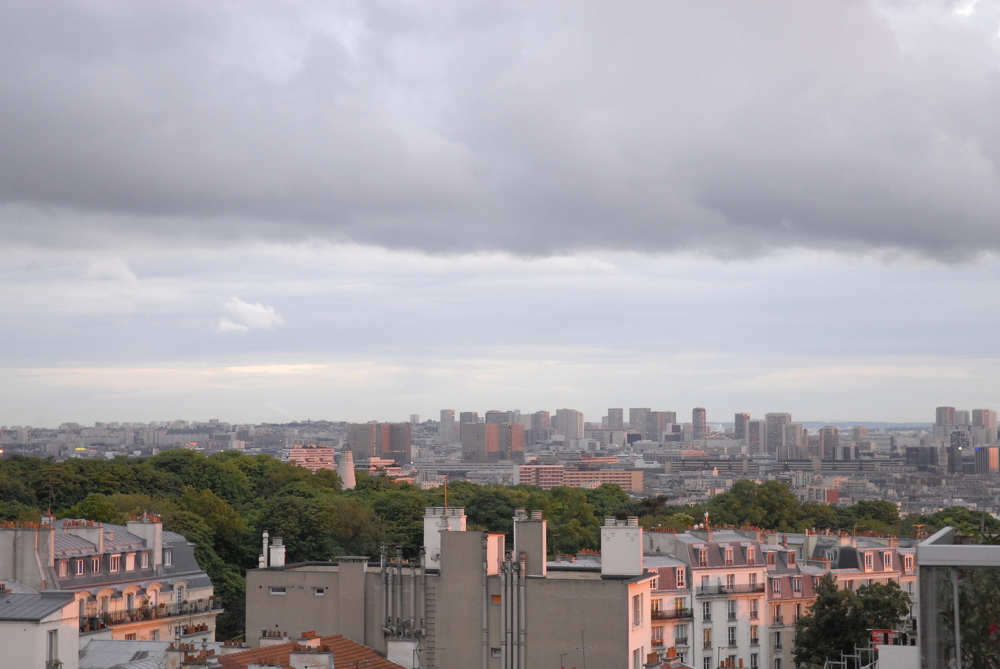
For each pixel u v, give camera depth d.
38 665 93.75
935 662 51.41
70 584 165.00
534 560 115.31
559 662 112.31
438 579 117.94
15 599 98.19
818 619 179.25
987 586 51.09
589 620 112.00
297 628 122.69
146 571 185.62
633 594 113.69
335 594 122.06
